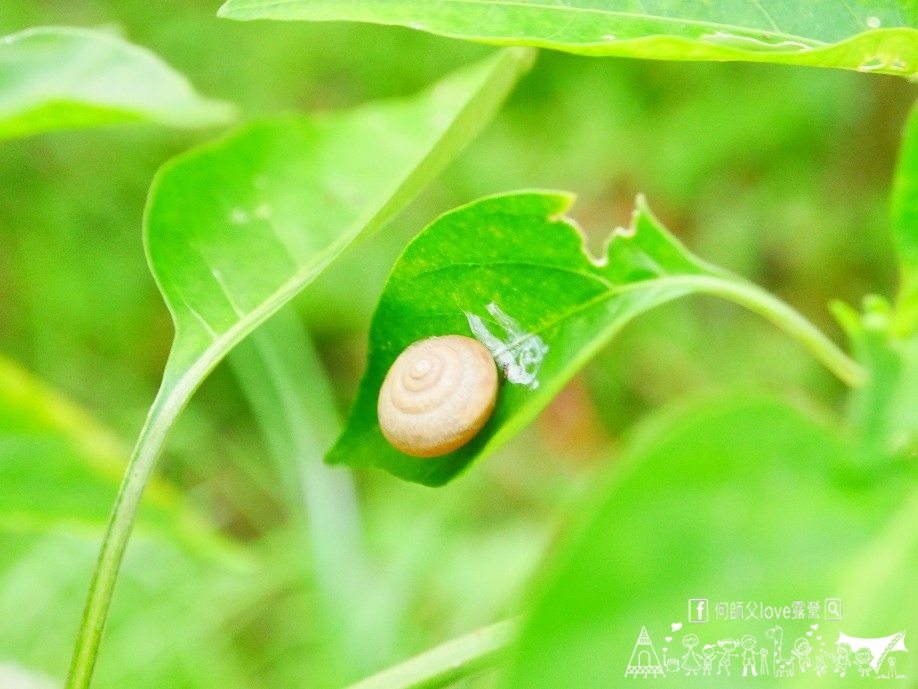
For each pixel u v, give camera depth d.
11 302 0.54
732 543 0.12
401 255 0.16
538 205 0.16
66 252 0.55
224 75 0.58
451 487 0.44
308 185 0.19
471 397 0.16
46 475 0.20
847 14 0.15
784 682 0.12
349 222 0.19
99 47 0.19
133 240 0.56
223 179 0.18
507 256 0.16
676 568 0.12
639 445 0.13
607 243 0.16
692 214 0.56
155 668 0.38
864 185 0.54
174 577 0.40
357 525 0.34
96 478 0.20
